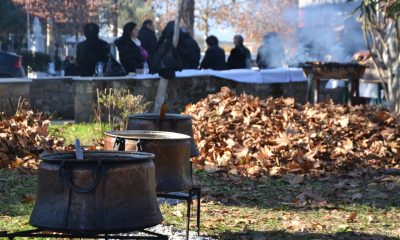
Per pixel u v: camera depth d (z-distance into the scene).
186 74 16.73
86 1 42.78
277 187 9.13
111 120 13.55
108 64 17.11
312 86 15.33
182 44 17.30
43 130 11.23
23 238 6.24
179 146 5.93
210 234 6.59
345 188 9.09
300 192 8.84
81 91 15.26
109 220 4.50
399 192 8.97
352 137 11.70
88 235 4.66
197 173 9.77
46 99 17.25
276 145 11.03
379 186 9.31
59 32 43.81
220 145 11.03
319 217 7.54
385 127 12.05
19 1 42.75
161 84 14.26
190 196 6.19
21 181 8.95
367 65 15.36
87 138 12.51
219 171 9.88
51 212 4.55
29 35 44.19
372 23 13.83
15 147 10.44
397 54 13.77
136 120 6.98
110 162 4.52
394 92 13.80
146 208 4.66
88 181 4.50
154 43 17.08
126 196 4.56
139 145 5.80
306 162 10.29
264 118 12.12
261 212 7.70
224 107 12.56
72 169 4.51
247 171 9.88
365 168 10.48
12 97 14.23
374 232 6.91
